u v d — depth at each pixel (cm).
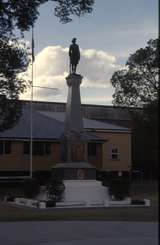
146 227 1822
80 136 2972
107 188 2919
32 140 4716
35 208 2652
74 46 3078
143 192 4169
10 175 4759
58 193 2811
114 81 5141
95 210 2534
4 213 2394
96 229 1762
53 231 1711
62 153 3022
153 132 5812
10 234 1639
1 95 3700
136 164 6488
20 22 3028
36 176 4816
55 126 5122
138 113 5225
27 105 5697
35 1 2953
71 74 2997
